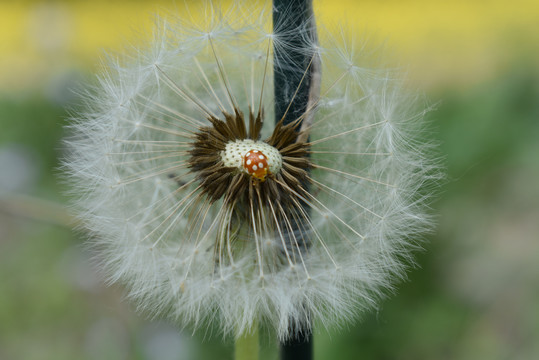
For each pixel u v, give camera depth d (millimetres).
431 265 394
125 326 358
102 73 303
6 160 427
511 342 385
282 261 293
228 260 293
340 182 299
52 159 449
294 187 294
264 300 288
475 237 406
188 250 295
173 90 305
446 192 414
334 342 367
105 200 300
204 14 300
